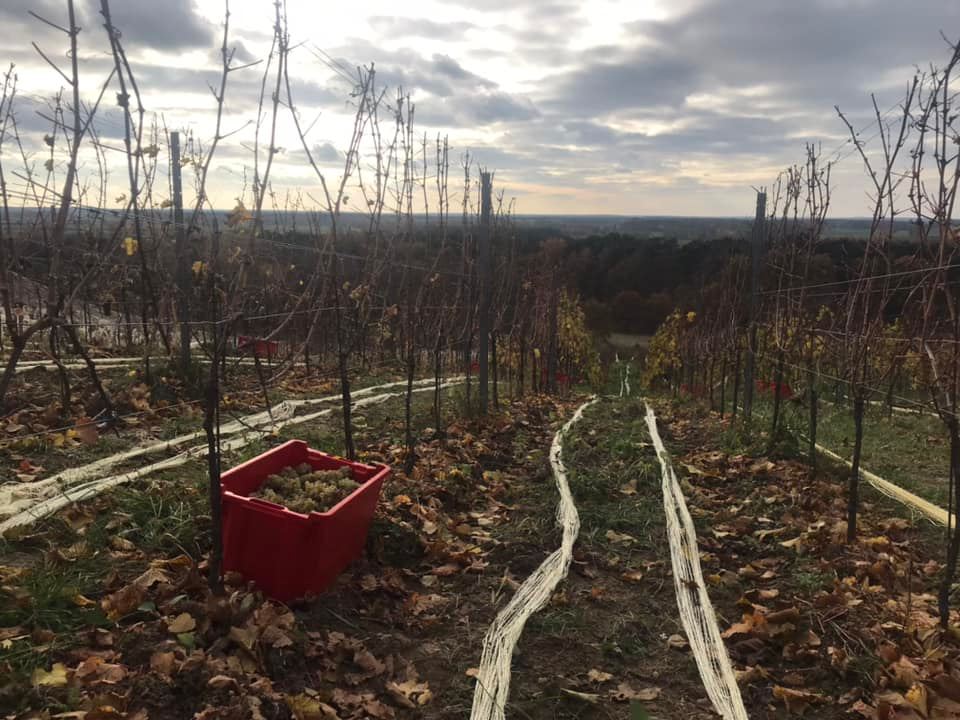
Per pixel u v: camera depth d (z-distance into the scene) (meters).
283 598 3.01
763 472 5.52
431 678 2.72
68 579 2.83
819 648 3.00
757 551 4.04
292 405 6.64
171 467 4.38
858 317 4.86
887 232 4.13
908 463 5.86
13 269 4.31
